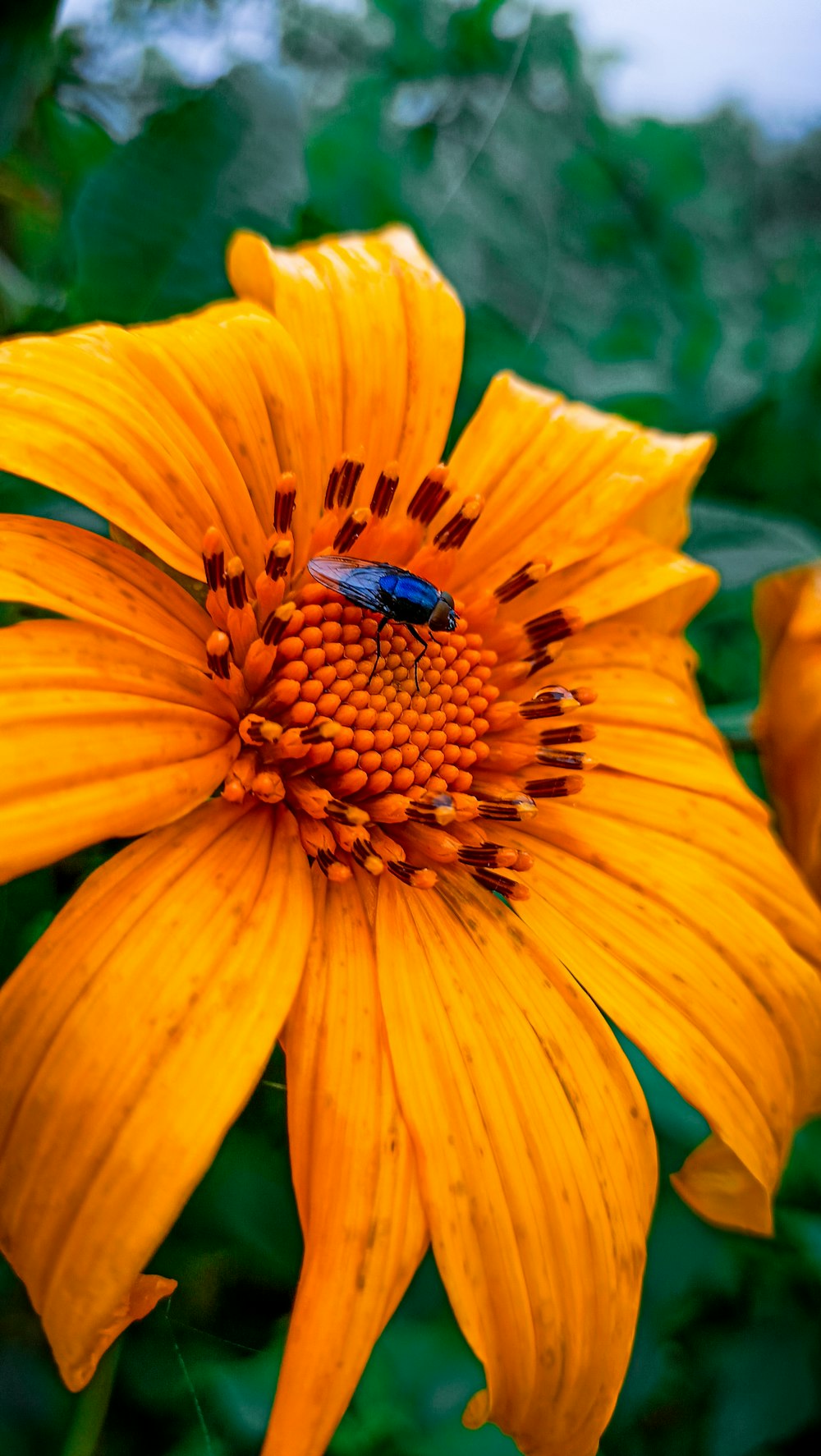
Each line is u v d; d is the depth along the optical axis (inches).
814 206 10.1
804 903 6.5
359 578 6.1
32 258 7.4
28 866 5.3
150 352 6.0
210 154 6.7
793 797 7.2
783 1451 7.7
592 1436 5.7
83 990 5.4
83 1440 5.9
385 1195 5.5
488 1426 7.1
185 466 5.9
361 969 5.8
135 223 6.6
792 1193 7.9
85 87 7.3
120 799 5.5
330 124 7.6
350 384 6.4
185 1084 5.3
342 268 6.5
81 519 6.4
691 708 6.7
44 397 5.7
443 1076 5.7
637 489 6.7
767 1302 7.8
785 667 7.2
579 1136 5.8
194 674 5.9
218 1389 6.8
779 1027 6.3
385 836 6.1
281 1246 6.0
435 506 6.5
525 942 6.1
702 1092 6.0
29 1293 5.3
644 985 6.1
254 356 6.2
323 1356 5.4
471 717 6.4
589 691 6.5
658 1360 7.3
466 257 7.6
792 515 8.0
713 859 6.4
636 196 8.4
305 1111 5.6
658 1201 7.4
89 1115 5.3
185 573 5.9
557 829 6.4
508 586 6.6
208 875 5.7
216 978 5.5
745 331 8.8
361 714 6.2
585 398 7.9
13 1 6.0
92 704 5.6
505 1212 5.6
